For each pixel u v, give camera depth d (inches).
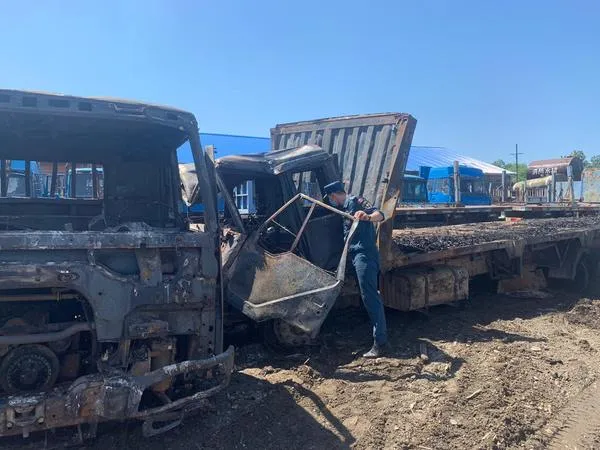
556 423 174.6
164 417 146.3
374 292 232.1
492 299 354.3
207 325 152.3
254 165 235.8
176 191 199.3
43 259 134.1
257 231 221.1
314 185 265.6
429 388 198.5
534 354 239.3
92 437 145.5
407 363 222.7
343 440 161.6
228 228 235.0
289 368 215.6
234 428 164.7
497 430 165.3
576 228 406.9
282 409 178.4
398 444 159.0
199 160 155.6
